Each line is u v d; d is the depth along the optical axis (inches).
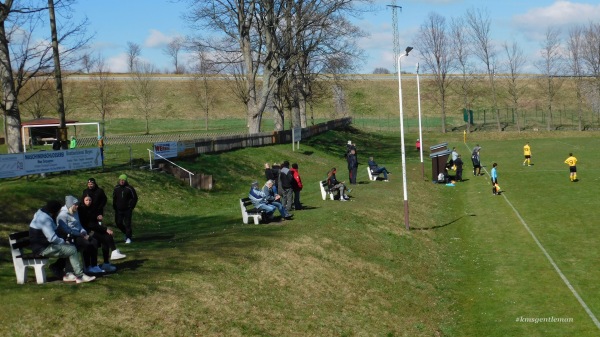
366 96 4261.8
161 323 460.8
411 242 911.0
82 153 1124.5
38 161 1017.5
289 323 529.3
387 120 3745.1
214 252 661.3
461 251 909.8
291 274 641.6
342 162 2059.5
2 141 2288.4
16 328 409.1
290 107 2481.5
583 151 2219.5
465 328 605.0
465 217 1143.0
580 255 842.2
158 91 3934.5
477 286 738.2
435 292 718.5
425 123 3604.8
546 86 4293.8
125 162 1334.9
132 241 743.7
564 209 1158.3
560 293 690.8
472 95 4188.0
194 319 480.7
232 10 1918.1
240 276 593.3
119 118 3427.7
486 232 1012.5
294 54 1995.6
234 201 1235.2
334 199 1149.1
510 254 869.8
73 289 487.5
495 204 1250.6
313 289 626.2
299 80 2434.8
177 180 1275.8
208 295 527.5
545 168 1780.3
